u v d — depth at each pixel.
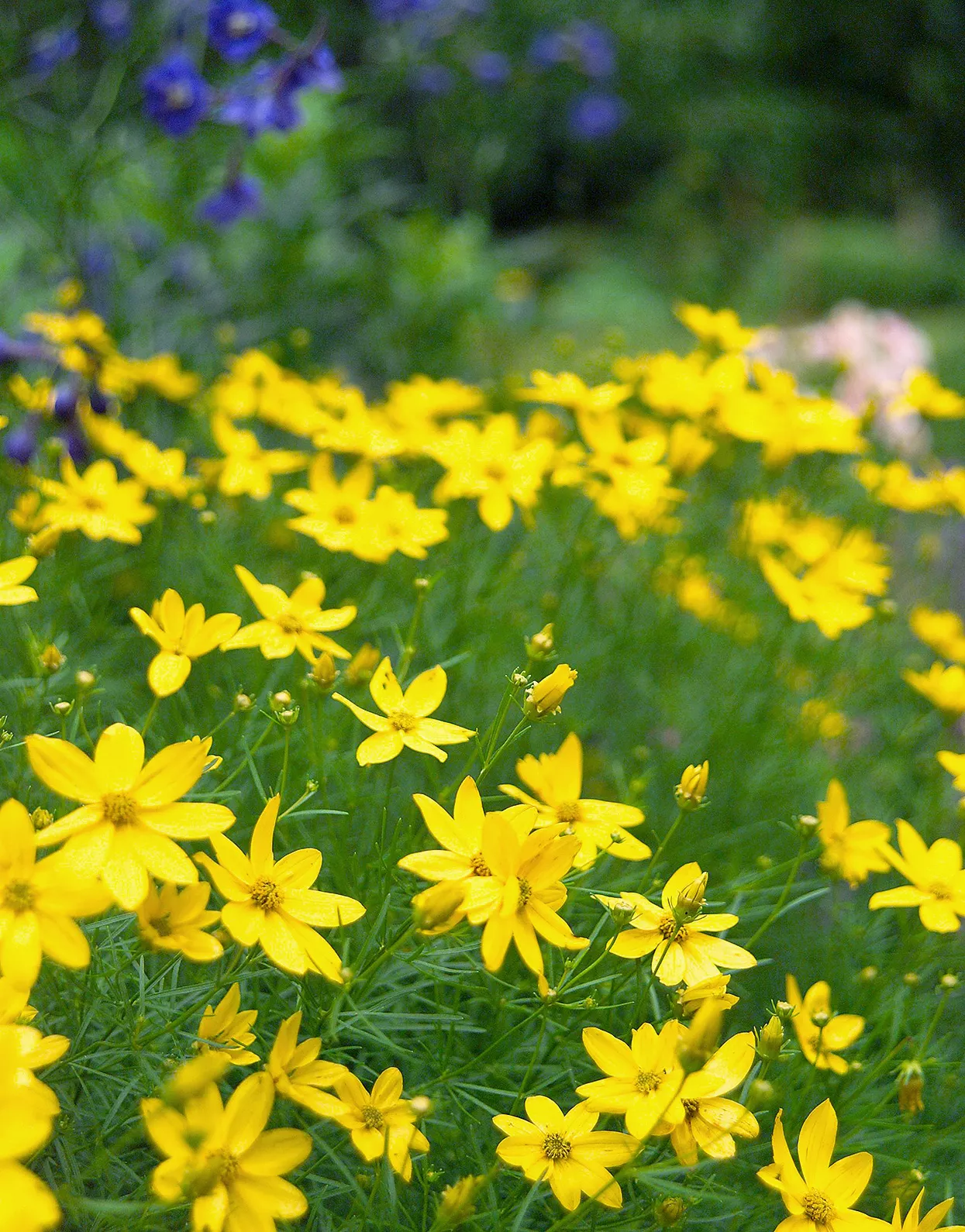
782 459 0.88
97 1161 0.55
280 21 1.66
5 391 0.87
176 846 0.56
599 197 4.14
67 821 0.55
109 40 1.26
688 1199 0.61
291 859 0.58
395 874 0.65
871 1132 0.67
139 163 1.39
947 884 0.64
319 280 1.74
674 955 0.61
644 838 0.79
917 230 4.62
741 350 0.93
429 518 0.76
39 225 1.12
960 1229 0.58
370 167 2.37
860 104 4.83
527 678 0.63
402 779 0.74
